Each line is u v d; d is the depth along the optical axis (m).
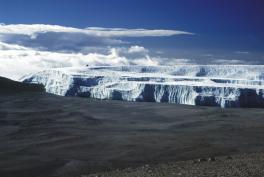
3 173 29.44
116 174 21.64
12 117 59.81
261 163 21.48
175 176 18.88
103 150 36.94
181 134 46.66
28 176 28.59
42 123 54.97
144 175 20.02
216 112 67.44
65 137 44.44
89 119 58.75
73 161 32.53
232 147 37.88
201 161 23.78
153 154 34.88
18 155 35.59
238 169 19.52
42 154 35.91
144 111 68.75
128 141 41.59
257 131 48.34
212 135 45.44
